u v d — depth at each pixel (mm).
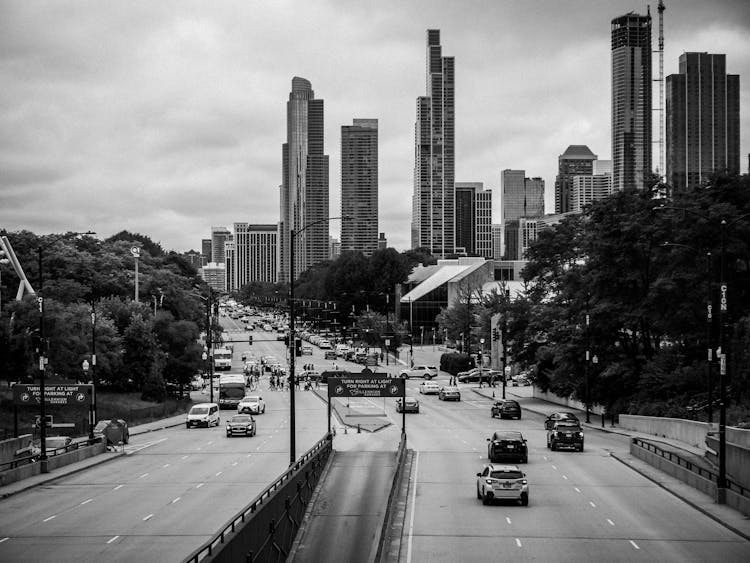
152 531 35781
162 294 163000
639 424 77938
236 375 114375
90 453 60281
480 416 92688
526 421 87375
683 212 77250
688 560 31844
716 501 42406
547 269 114250
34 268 151375
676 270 78688
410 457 59469
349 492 45562
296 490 37438
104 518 38688
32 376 83125
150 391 106062
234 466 55469
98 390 105750
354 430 78562
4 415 78000
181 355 117500
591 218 92375
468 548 33656
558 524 38094
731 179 83312
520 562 31516
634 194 90312
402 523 38188
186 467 55406
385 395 65438
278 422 87562
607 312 86188
